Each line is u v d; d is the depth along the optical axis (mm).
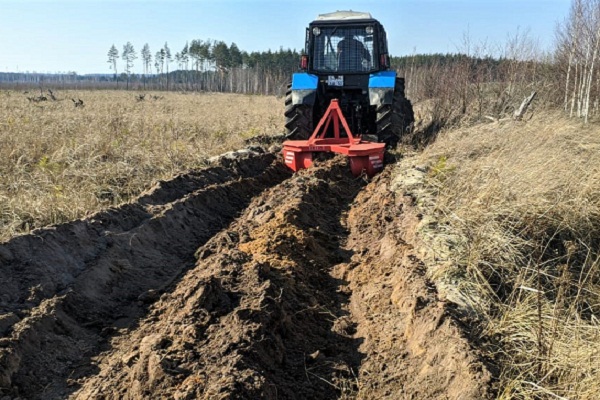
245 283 4762
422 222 6082
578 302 5031
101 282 4996
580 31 15867
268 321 4203
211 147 11992
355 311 4988
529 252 5688
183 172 8703
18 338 3891
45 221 6266
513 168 6961
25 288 4586
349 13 11344
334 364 4105
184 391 3402
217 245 6113
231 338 3916
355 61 10945
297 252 5832
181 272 5660
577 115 14789
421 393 3641
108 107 23266
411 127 11500
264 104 34188
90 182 8070
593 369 3662
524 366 3703
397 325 4465
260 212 7398
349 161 9547
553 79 17141
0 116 16078
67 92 46344
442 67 16703
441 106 13719
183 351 3811
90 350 4195
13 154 9539
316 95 10828
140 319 4660
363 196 8344
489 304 4582
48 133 11898
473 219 5938
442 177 7633
